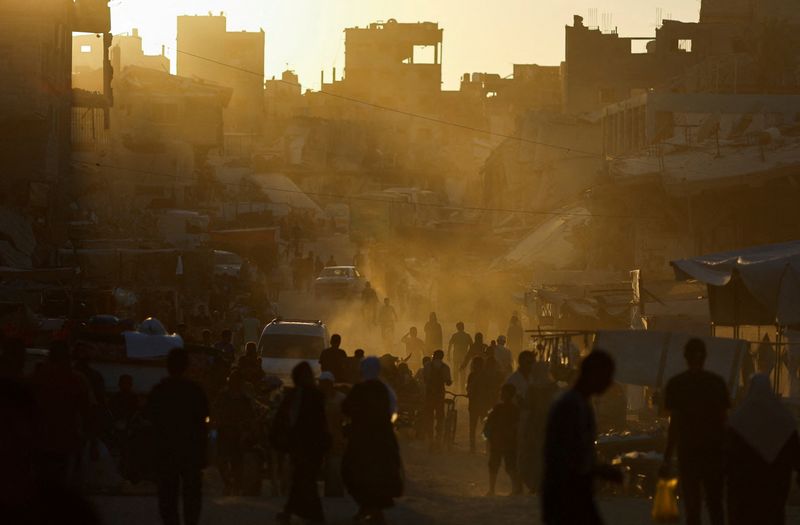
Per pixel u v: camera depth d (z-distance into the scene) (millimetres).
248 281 64250
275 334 38344
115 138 102250
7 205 55250
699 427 14070
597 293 46375
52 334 30203
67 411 15289
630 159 70562
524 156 109125
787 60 96500
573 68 127438
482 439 33031
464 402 41219
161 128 104188
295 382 16766
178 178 102938
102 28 71312
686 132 75562
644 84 126688
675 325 36375
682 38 126188
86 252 52969
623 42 127250
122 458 21469
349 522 17094
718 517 14133
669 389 14320
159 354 25719
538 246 74250
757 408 13672
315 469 16516
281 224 106188
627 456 21484
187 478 15156
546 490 11273
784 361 28047
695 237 63938
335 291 71562
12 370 14969
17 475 8453
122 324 29922
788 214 60969
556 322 46719
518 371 24656
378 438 16359
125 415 23062
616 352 24266
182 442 15133
